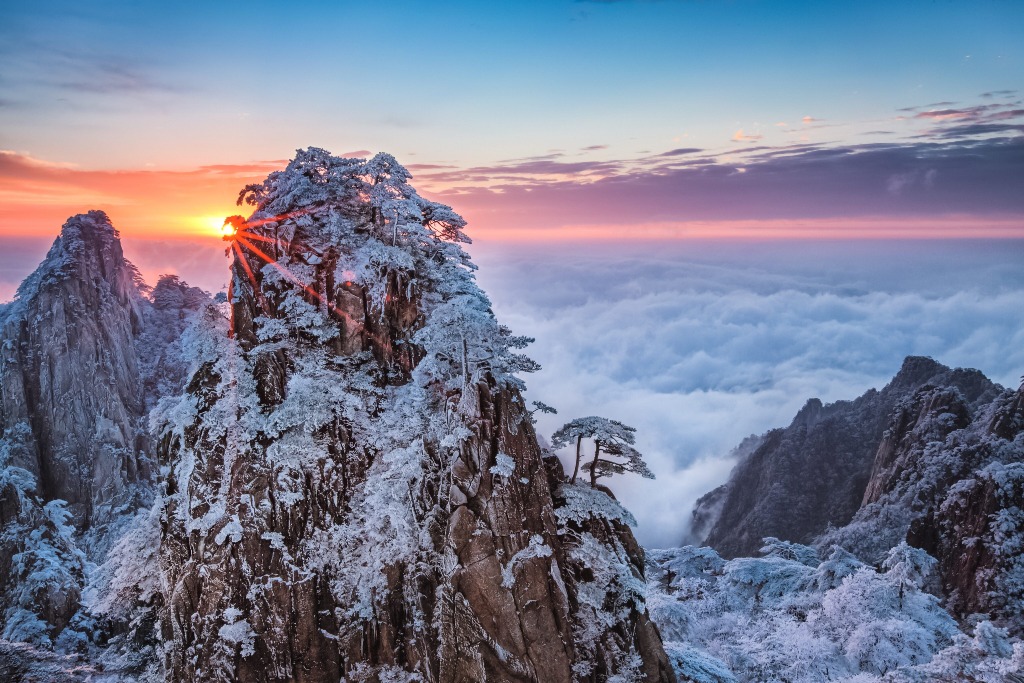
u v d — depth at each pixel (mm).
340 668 44438
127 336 121938
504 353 48250
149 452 113250
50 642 63281
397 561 45500
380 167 54406
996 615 88562
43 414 105750
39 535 72125
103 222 124000
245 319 50000
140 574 48688
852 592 83625
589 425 50750
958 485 103875
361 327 51250
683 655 57406
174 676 44031
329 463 46656
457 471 45188
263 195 54906
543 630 43688
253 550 44250
